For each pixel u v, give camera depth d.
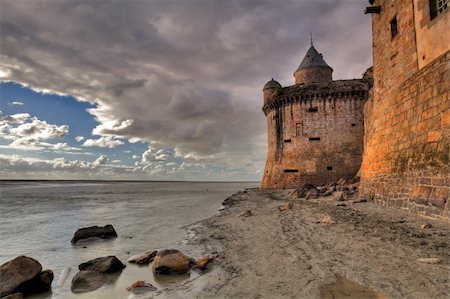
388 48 17.05
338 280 6.71
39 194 72.56
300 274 7.34
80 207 35.75
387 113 16.91
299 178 39.59
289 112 41.94
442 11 12.27
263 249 10.15
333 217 14.41
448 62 11.58
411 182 13.43
